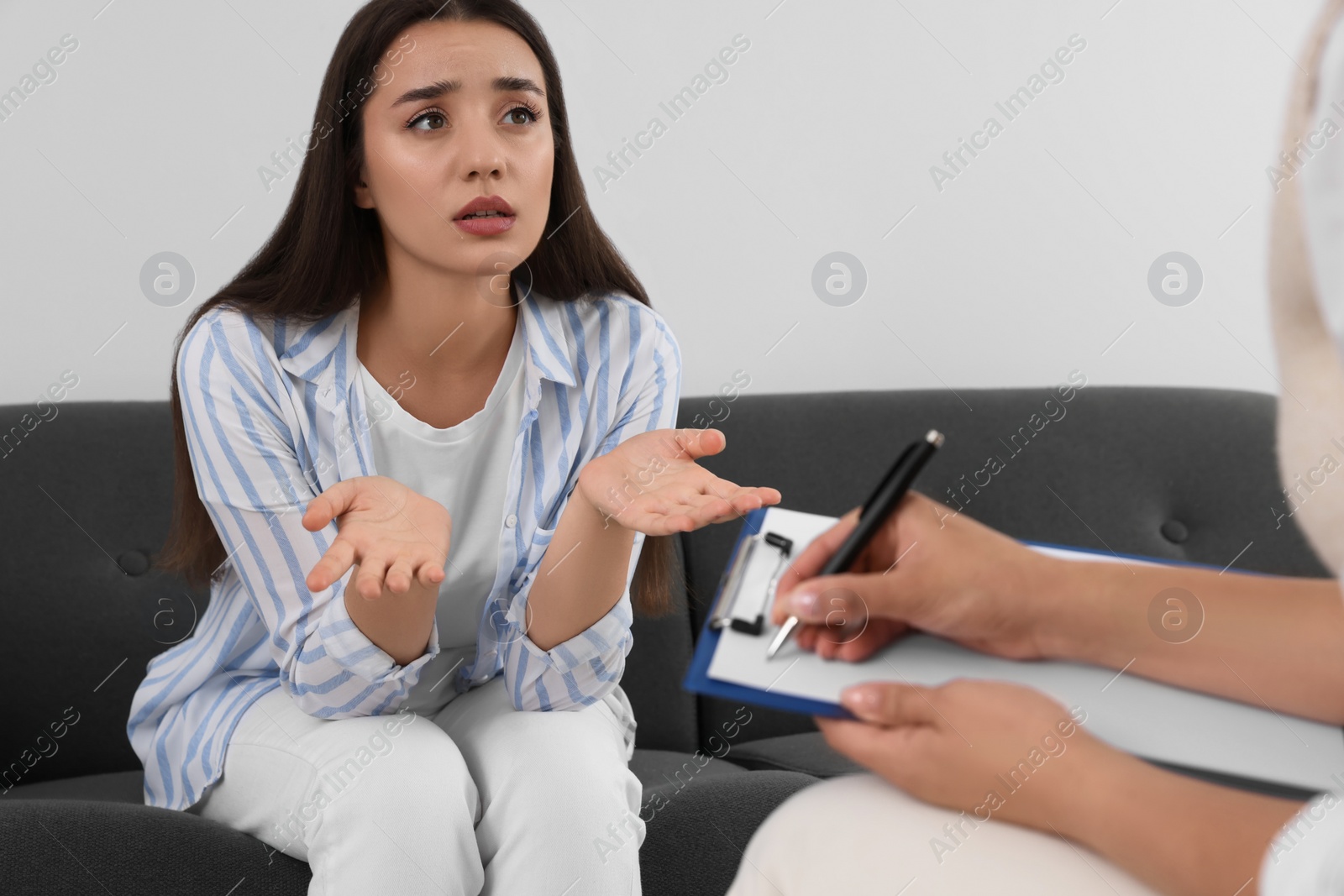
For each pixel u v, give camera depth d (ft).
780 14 5.66
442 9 3.32
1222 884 0.98
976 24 5.72
